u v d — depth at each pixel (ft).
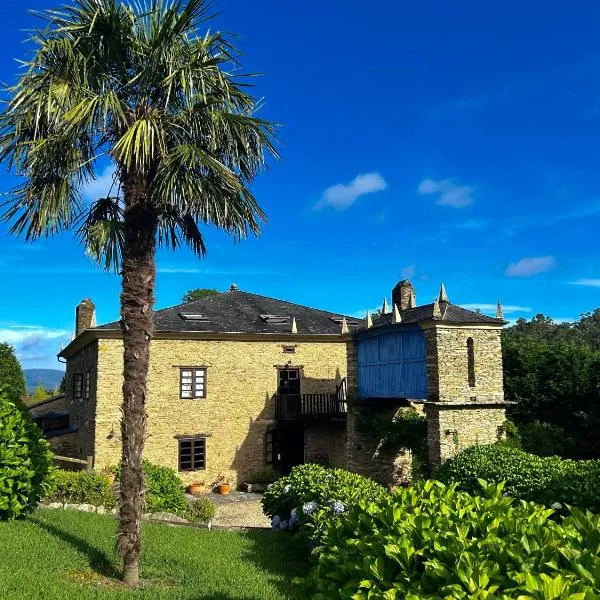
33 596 19.56
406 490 14.58
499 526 11.54
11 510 30.68
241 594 22.81
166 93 24.56
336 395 85.92
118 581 23.47
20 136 23.70
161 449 77.66
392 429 61.67
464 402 51.75
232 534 37.47
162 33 23.57
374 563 10.82
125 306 24.79
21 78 22.41
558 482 32.01
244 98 25.61
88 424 77.20
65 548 26.91
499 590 9.17
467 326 53.31
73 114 22.17
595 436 66.90
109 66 25.20
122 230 26.86
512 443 52.49
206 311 87.97
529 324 180.04
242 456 82.02
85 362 83.10
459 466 39.58
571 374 71.00
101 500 44.11
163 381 79.00
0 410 31.58
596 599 8.20
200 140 25.62
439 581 9.76
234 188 24.53
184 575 25.41
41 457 32.89
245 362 83.97
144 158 22.95
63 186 24.52
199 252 31.73
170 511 51.37
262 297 99.55
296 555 32.01
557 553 9.84
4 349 143.43
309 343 87.92
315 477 37.99
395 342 60.34
